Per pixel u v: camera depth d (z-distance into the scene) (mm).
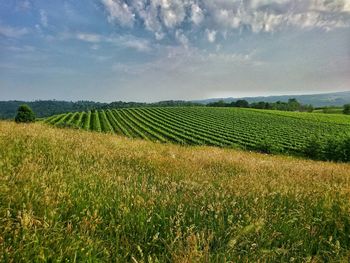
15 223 3096
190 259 2848
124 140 13578
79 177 5145
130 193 4551
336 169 10500
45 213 3447
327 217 4445
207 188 5250
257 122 123625
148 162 7645
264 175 7160
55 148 7957
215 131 97312
